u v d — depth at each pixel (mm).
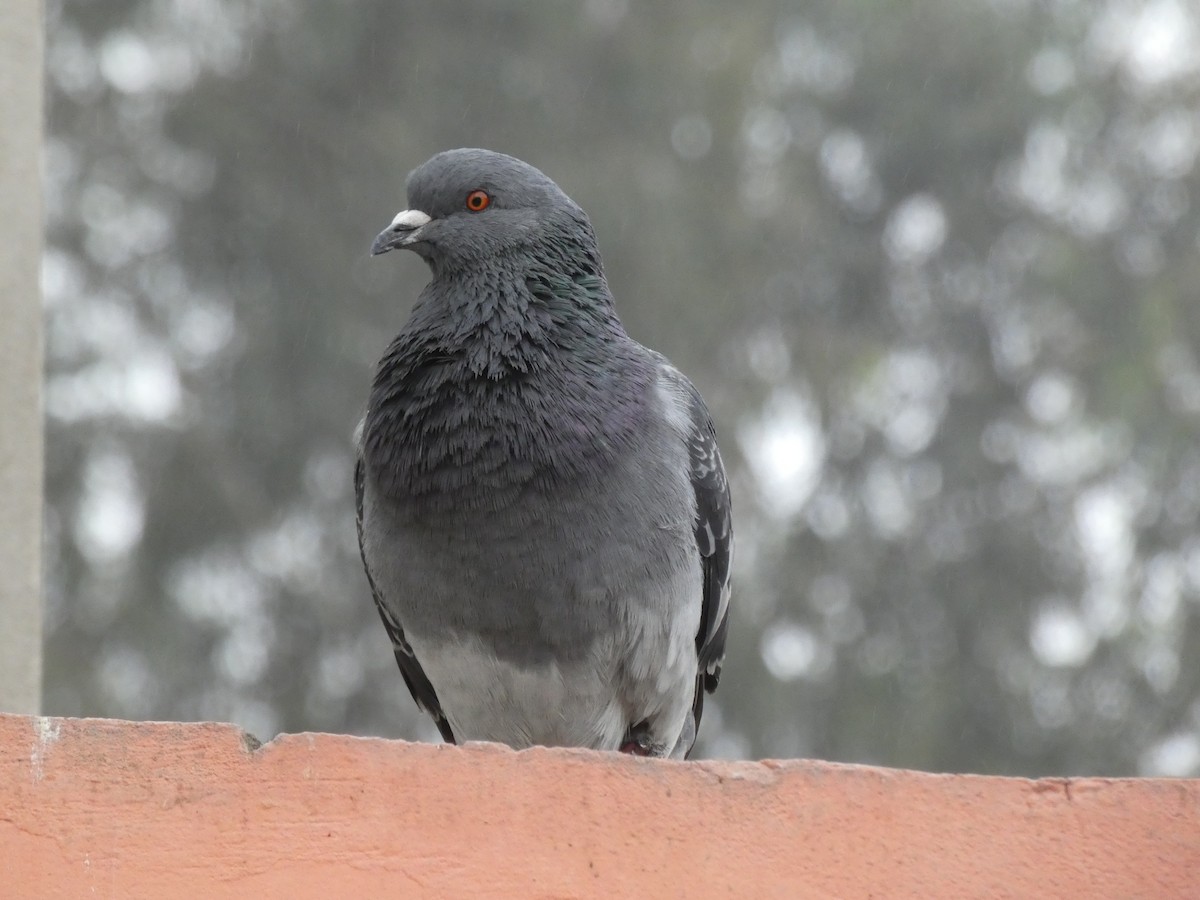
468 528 5383
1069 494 18688
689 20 19250
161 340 17234
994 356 19469
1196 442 18188
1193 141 19859
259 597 16594
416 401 5570
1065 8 20094
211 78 17438
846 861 3572
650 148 18500
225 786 3572
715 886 3553
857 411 18984
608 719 5719
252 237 17031
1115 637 17812
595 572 5395
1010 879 3570
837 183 20203
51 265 17203
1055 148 20188
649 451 5547
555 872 3547
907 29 19953
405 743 3617
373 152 17328
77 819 3549
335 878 3529
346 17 17906
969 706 17656
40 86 6648
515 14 18453
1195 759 17562
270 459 16656
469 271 5926
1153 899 3559
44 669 15695
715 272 18359
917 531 18594
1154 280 19172
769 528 18312
